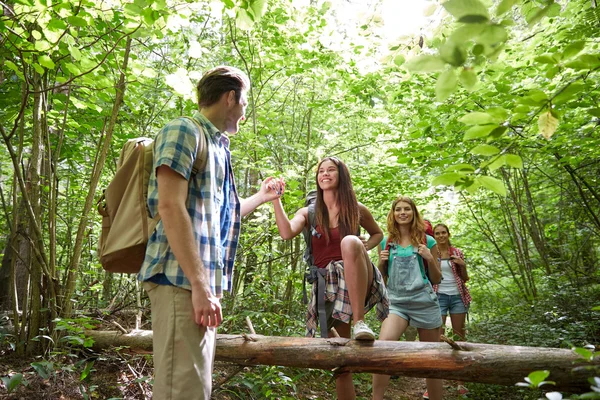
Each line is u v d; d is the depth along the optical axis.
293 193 5.00
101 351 3.39
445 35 2.14
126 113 4.75
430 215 11.25
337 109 6.99
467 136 1.62
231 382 3.32
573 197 7.88
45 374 2.68
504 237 10.31
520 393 4.28
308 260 3.03
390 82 6.19
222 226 2.04
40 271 3.28
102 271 5.30
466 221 11.03
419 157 5.79
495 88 5.20
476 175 1.65
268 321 4.56
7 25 3.06
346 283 2.65
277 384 3.52
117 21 3.73
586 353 1.63
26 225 3.44
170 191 1.72
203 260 1.81
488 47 1.24
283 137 7.21
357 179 7.12
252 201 2.81
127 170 1.93
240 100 2.11
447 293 5.35
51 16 3.01
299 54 6.25
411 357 2.44
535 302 7.61
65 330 3.25
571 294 6.65
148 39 5.26
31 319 3.25
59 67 3.62
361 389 4.76
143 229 1.83
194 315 1.74
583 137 5.41
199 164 1.86
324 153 7.52
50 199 3.43
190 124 1.85
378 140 8.27
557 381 2.15
